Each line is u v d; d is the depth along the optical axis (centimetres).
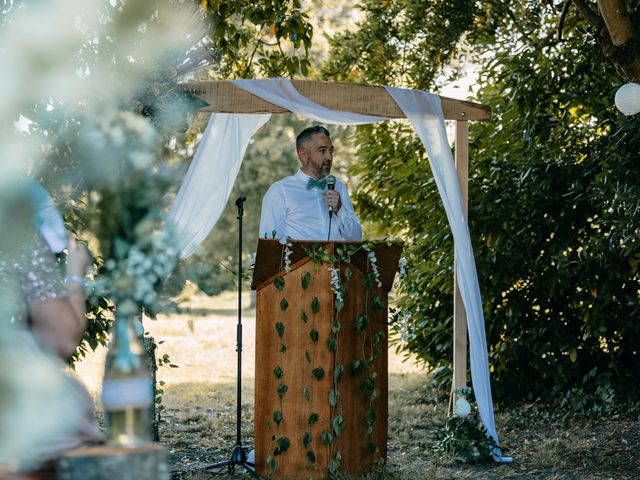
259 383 497
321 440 472
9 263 172
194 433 668
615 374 794
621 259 710
